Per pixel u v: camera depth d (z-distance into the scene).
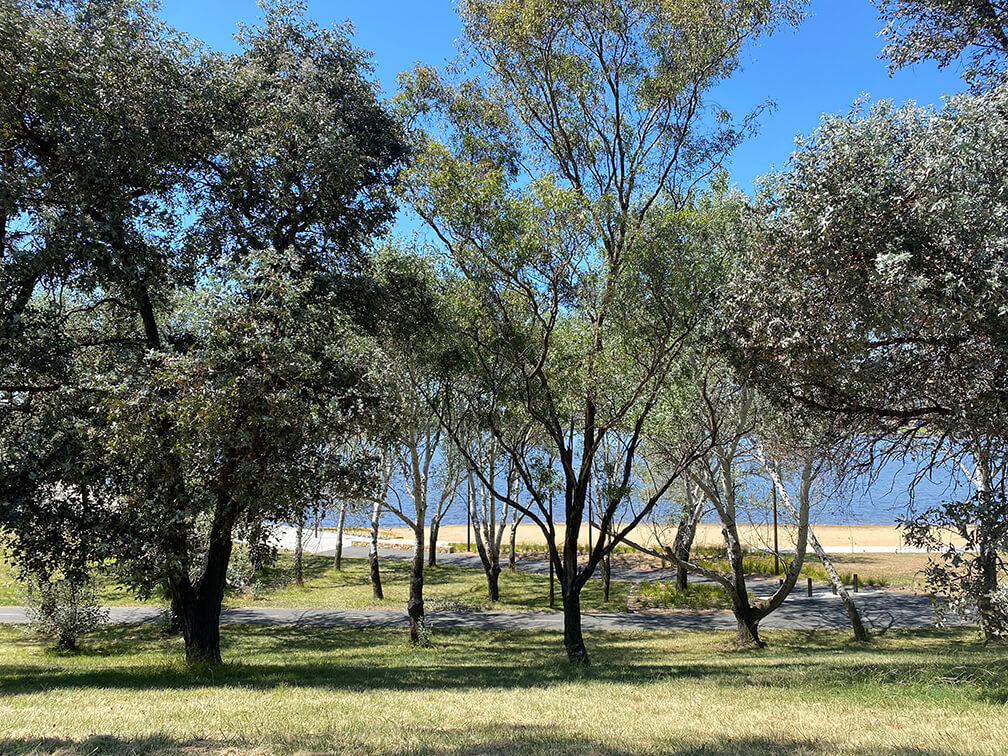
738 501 23.00
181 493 11.73
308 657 17.75
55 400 12.19
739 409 17.50
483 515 32.00
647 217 13.92
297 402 11.24
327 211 14.30
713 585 31.08
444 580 34.62
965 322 7.78
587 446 16.55
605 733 7.19
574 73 15.45
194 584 16.28
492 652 19.11
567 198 13.59
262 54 15.22
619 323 14.24
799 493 20.41
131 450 10.87
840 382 9.37
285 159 13.67
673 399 16.50
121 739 6.64
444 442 30.75
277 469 11.59
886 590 29.92
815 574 33.22
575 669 14.93
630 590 31.81
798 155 8.97
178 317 13.68
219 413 10.44
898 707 8.28
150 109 12.41
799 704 8.81
